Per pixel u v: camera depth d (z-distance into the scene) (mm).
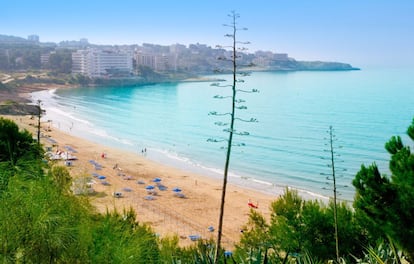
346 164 67688
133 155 73812
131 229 9406
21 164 7977
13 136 16312
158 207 43656
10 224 5898
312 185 57594
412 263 8328
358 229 14922
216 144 86625
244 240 17406
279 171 64938
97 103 157250
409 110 131750
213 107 150125
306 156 74438
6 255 5789
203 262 10773
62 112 130250
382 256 10602
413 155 8281
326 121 114188
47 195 6730
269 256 12805
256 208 46062
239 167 67688
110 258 6793
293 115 127250
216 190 52875
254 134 97500
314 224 15359
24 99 160625
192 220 40281
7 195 6336
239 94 196000
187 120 120938
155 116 128250
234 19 17938
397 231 8094
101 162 65000
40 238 6102
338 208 16125
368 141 85625
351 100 164000
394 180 8477
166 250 11680
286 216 16297
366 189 8555
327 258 14844
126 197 46344
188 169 66500
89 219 7246
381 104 149375
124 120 118938
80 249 6508
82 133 96562
